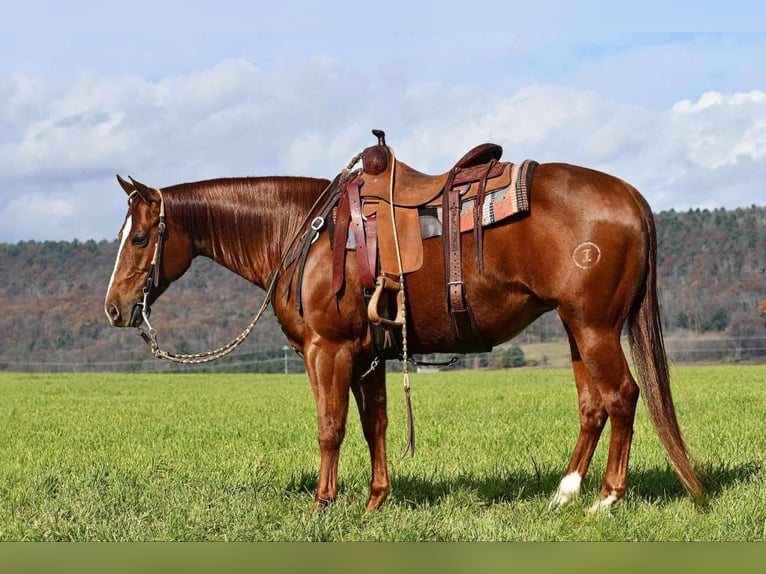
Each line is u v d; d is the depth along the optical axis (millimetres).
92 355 70625
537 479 7332
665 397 5930
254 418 14852
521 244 5832
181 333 72375
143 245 6715
